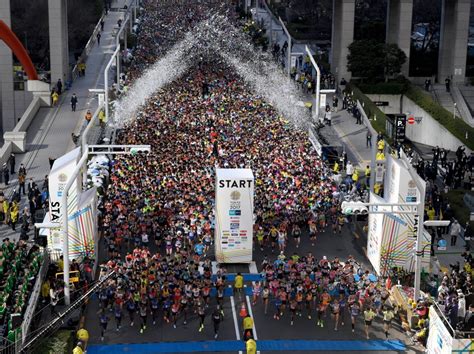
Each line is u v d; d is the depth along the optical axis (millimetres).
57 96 94875
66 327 46781
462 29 103750
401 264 53750
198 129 80312
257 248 59156
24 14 122500
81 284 50438
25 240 54750
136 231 57875
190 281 49500
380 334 47594
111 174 68188
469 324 42031
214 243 58625
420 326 46875
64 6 102875
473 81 104875
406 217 53188
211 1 160250
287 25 138750
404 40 104250
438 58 107688
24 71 100500
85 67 111562
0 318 44969
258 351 45312
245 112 87250
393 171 53938
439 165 78625
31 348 43125
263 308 50344
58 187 53250
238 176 55031
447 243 60969
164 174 66625
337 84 105188
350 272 51000
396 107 101688
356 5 131125
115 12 149500
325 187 65438
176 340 46469
